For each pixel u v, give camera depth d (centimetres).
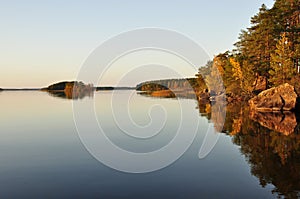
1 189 975
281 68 4197
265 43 5031
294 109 3484
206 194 921
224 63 6525
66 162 1298
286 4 4656
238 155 1386
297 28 4475
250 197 888
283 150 1462
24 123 2688
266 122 2522
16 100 6919
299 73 4281
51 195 925
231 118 2830
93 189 975
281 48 4238
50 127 2402
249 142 1672
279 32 4741
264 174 1099
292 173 1102
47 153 1469
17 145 1669
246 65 5269
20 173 1145
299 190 934
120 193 938
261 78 5338
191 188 973
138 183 1030
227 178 1062
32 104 5297
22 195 928
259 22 5209
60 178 1084
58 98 7331
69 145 1656
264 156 1356
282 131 2025
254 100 3738
